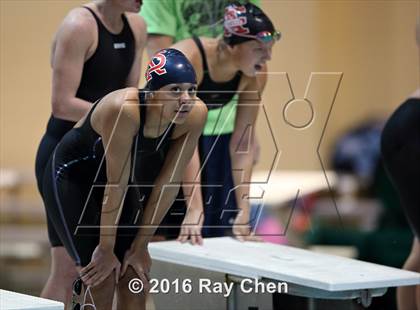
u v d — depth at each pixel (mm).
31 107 21125
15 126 21391
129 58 13781
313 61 22188
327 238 19188
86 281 11617
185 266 13328
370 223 19938
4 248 22281
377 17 24375
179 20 15633
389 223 18906
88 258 11867
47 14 20016
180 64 11258
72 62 13133
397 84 24922
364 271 12445
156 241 14891
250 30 13938
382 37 24609
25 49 20609
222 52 14320
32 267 22047
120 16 13547
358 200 21031
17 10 20328
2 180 22078
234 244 14445
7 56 20797
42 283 20859
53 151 12758
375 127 23062
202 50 14352
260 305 12352
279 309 12469
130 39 13758
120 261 11945
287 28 21297
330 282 11516
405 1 24453
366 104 25172
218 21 15391
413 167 15617
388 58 24875
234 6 14148
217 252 13555
